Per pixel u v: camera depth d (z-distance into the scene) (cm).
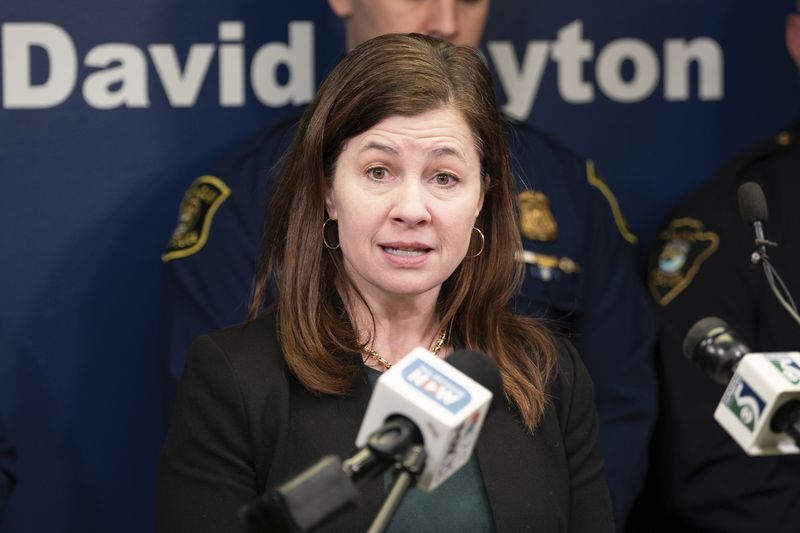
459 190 573
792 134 1117
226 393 593
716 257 1056
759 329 1034
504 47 1132
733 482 995
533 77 1136
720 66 1158
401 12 1026
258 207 996
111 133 1078
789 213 1064
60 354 1075
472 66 586
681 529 1082
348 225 573
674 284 1063
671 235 1086
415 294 584
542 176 1046
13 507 1066
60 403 1074
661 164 1157
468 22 1042
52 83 1068
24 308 1070
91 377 1080
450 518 583
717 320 557
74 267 1077
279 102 1102
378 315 624
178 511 584
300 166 608
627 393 1010
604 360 1022
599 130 1148
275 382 598
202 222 997
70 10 1067
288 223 623
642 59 1148
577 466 634
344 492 392
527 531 589
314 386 593
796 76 1166
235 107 1095
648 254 1156
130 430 1086
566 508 614
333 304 624
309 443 587
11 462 1032
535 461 608
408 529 576
